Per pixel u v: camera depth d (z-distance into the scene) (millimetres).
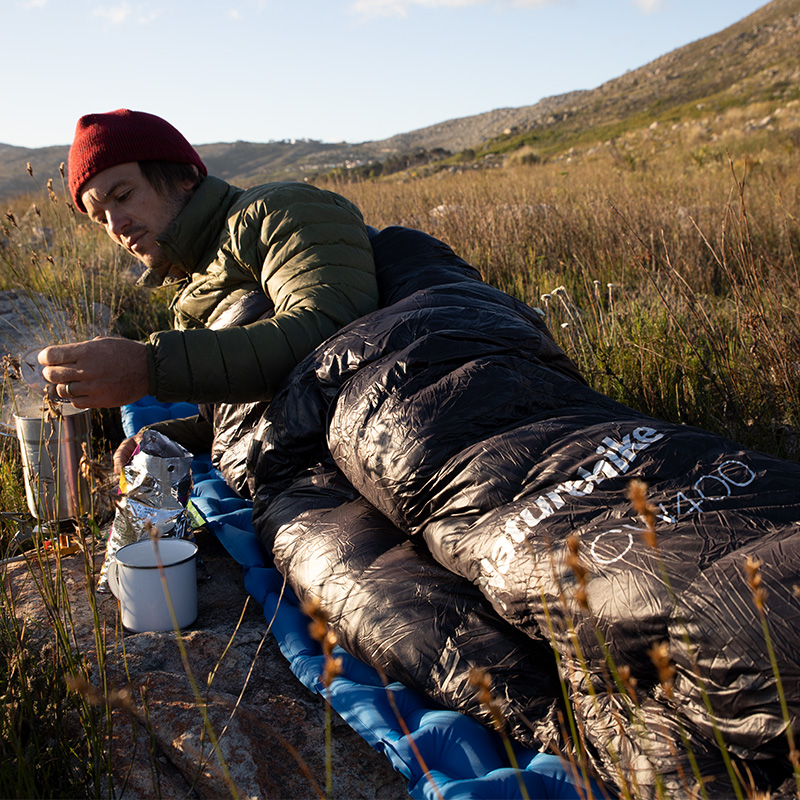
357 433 1992
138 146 2602
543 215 7215
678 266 5160
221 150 187875
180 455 2373
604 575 1397
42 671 1644
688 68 74250
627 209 6906
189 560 2047
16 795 1368
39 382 2572
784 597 1225
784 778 1208
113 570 2068
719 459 1581
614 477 1596
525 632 1567
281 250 2537
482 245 6535
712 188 8750
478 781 1409
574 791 1397
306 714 1747
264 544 2260
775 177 8891
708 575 1304
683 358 3408
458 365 2057
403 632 1684
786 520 1395
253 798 1462
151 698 1694
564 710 1507
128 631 2025
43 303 4535
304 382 2244
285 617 2012
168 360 2160
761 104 29188
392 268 2805
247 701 1767
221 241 2693
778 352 3125
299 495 2215
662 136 27422
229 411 2648
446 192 10375
